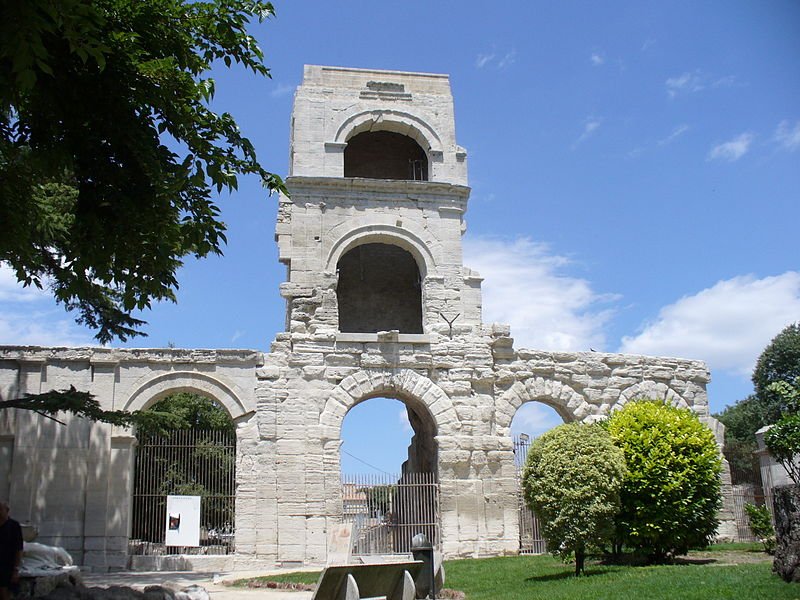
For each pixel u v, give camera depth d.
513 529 33.72
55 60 16.48
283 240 35.50
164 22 18.14
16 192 20.12
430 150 38.00
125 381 32.72
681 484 25.56
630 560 25.98
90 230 18.66
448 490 33.62
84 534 30.89
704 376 38.34
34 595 16.58
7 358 31.98
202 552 36.97
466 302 36.34
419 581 19.14
